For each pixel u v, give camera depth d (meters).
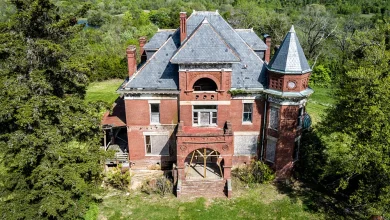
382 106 23.05
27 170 25.05
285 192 31.31
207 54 28.67
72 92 30.42
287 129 30.92
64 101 25.72
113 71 71.00
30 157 22.89
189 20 33.69
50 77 27.31
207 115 32.06
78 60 27.52
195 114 31.97
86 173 26.11
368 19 82.81
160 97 31.22
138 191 31.64
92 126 26.84
